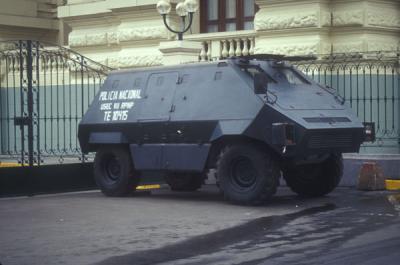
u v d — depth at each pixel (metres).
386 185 15.96
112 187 15.74
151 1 21.78
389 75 17.75
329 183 14.64
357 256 8.80
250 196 13.34
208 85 14.19
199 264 8.66
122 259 9.00
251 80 13.67
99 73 18.52
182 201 14.62
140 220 12.02
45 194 16.42
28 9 27.27
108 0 22.92
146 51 22.20
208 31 22.69
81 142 16.48
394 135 17.50
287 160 13.65
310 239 9.97
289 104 13.37
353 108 17.75
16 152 18.69
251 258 8.88
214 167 14.12
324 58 17.42
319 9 18.45
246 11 21.89
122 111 15.52
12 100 23.22
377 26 18.47
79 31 24.36
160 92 15.02
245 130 13.20
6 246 9.94
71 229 11.23
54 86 23.17
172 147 14.56
